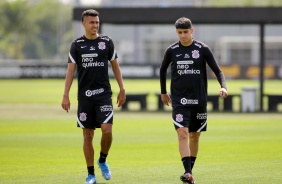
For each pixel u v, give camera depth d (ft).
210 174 107.86
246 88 252.01
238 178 103.96
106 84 98.78
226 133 172.24
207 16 249.75
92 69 97.96
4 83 477.77
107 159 126.31
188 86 96.99
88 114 98.73
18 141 156.25
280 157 127.03
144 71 490.08
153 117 225.15
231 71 523.29
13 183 101.45
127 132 176.45
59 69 503.61
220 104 275.59
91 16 97.81
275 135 166.91
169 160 124.88
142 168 115.14
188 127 97.30
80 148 143.33
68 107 98.73
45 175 108.58
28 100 311.27
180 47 97.45
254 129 182.70
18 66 508.94
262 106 254.06
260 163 119.44
